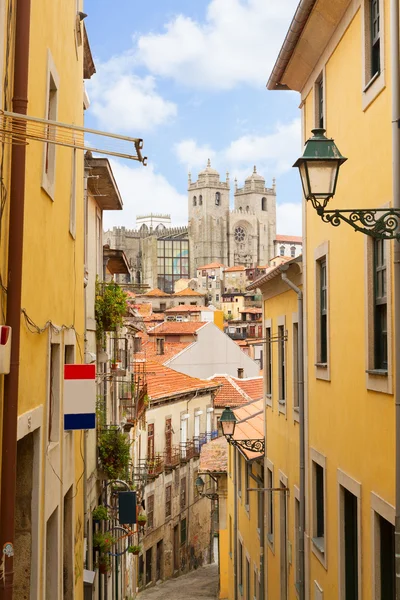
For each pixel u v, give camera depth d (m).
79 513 13.91
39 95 8.98
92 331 19.39
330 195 7.35
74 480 12.97
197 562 45.19
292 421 16.77
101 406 20.88
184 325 64.19
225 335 63.41
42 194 9.36
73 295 12.73
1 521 7.12
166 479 39.75
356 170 10.94
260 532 21.22
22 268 8.01
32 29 8.45
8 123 7.16
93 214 20.22
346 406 11.51
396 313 8.48
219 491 32.91
